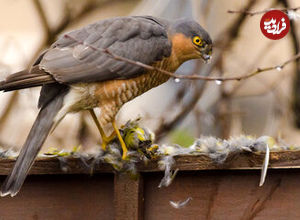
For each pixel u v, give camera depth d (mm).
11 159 7363
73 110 8352
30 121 13875
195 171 7137
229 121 13172
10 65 13953
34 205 7422
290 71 13578
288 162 6770
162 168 6969
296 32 13172
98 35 8320
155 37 8711
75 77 7957
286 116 13344
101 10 16750
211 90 13523
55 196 7395
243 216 7008
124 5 17906
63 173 7246
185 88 13367
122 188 7066
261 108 14516
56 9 16484
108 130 12945
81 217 7332
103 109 8383
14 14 19047
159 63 8734
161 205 7180
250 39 14500
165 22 9266
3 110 13391
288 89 13531
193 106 13211
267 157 6766
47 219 7391
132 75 8375
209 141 7152
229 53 13570
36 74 7738
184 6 14344
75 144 13203
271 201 6957
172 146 7598
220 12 13812
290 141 13047
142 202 7141
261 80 13812
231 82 13492
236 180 7043
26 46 17984
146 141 7195
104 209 7281
